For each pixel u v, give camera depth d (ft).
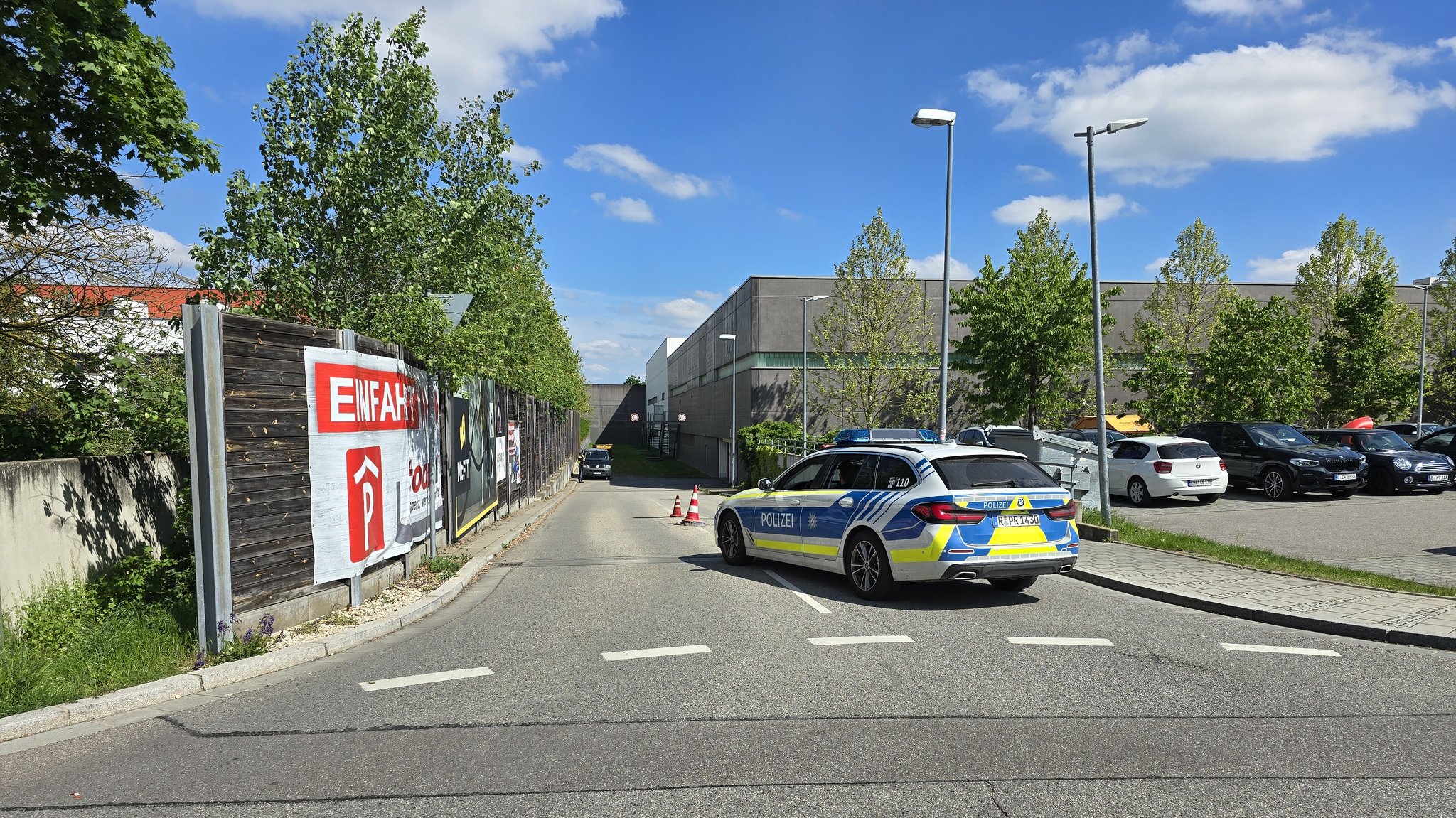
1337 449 60.13
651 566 35.60
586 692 17.12
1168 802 11.57
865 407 129.49
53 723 15.40
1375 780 12.31
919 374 127.65
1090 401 124.06
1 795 12.25
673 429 296.71
